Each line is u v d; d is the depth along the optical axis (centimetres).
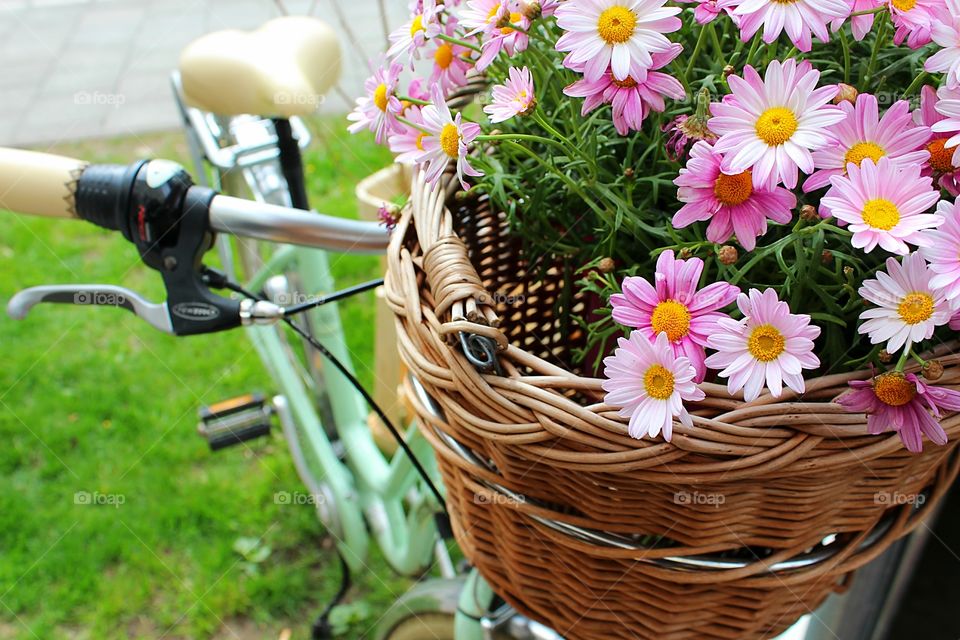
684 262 49
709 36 63
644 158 61
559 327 75
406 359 58
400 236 64
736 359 47
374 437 151
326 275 118
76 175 73
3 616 156
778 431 48
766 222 51
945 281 44
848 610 75
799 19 48
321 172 250
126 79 305
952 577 93
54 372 205
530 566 61
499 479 56
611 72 53
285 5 321
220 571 162
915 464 53
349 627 150
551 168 60
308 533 169
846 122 48
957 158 47
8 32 334
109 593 159
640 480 50
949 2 46
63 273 229
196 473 182
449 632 93
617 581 57
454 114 65
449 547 136
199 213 73
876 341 46
